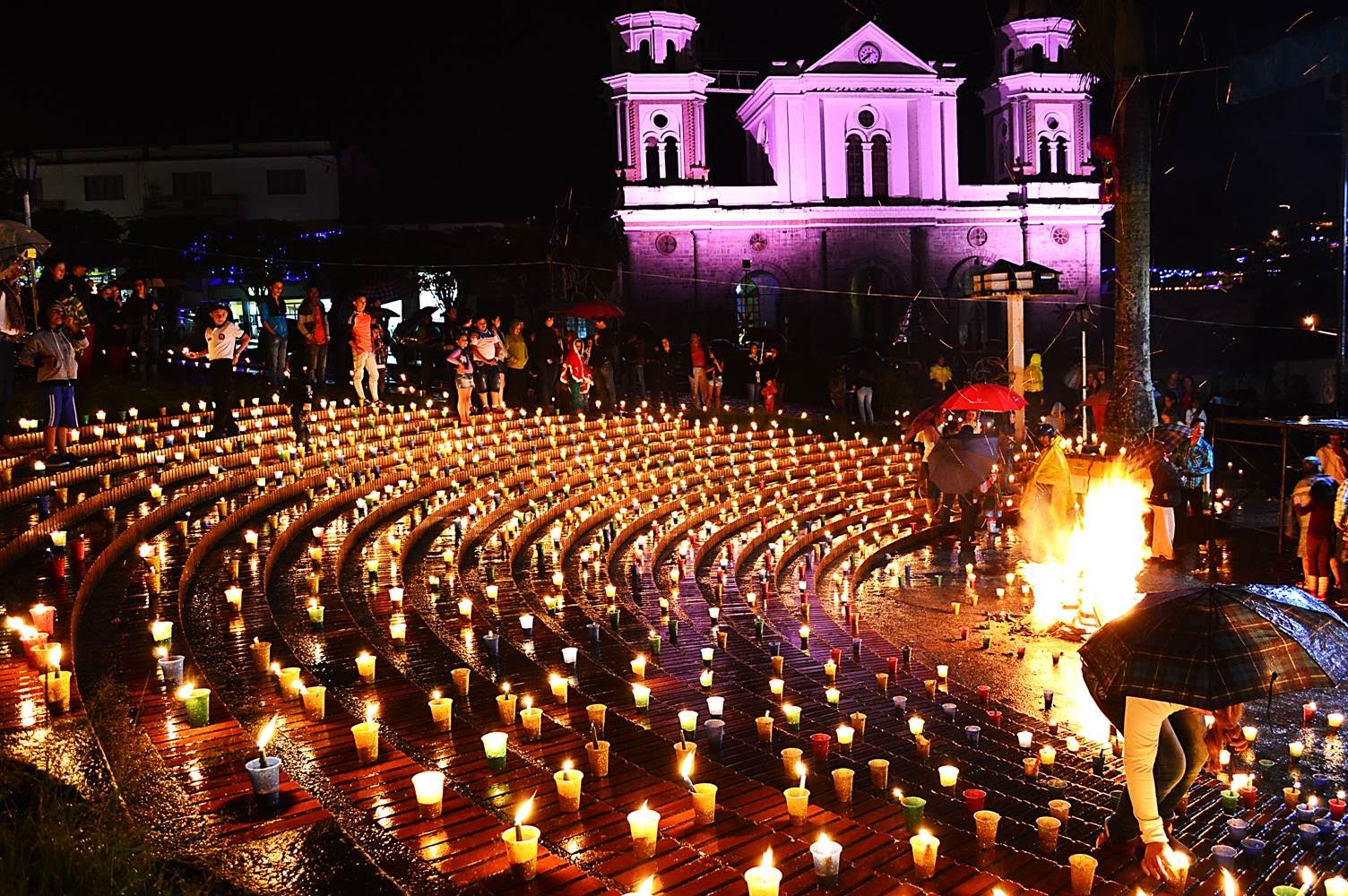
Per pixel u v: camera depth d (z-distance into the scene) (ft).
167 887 14.65
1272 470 80.38
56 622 27.58
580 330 134.92
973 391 68.64
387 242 127.54
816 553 60.90
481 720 24.58
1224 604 18.12
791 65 146.61
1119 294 75.36
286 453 54.24
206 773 19.08
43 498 37.47
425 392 81.71
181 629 29.09
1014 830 20.59
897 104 149.18
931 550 65.31
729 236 145.38
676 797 20.04
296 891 14.85
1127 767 18.62
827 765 24.58
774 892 15.21
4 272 44.91
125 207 148.15
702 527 61.52
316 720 22.98
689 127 145.18
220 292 131.64
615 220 147.33
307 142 149.79
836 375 105.70
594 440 77.25
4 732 20.29
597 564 46.14
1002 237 150.61
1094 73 75.25
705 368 100.73
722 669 34.17
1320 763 30.37
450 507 53.93
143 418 57.57
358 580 39.65
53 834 15.07
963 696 35.78
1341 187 80.38
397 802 18.58
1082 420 101.55
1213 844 21.29
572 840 17.81
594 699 27.50
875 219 147.13
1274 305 156.56
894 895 16.56
